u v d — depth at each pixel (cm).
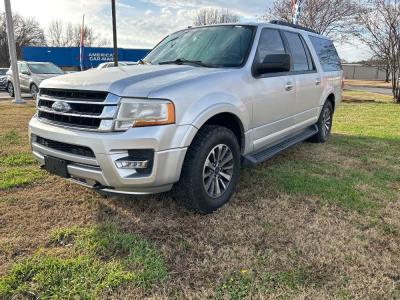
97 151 290
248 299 231
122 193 304
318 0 1972
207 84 332
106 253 277
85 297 229
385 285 245
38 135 338
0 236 300
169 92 297
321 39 615
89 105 302
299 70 507
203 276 253
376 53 1628
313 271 258
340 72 683
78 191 396
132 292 234
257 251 283
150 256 273
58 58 3550
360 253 282
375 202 380
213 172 345
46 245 288
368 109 1212
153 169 293
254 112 391
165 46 468
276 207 362
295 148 607
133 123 288
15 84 1209
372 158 551
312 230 317
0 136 642
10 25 1186
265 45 426
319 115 605
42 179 430
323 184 425
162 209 352
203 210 337
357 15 1825
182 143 303
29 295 231
